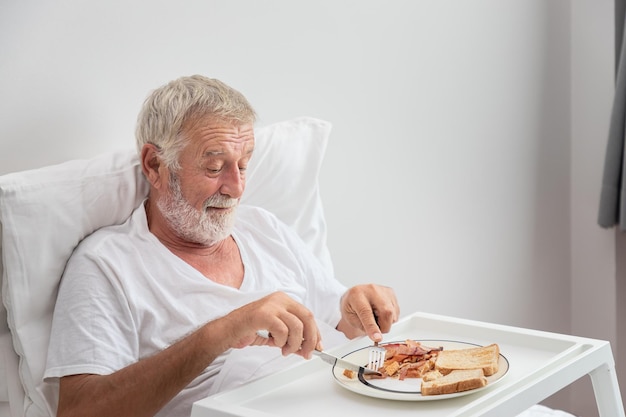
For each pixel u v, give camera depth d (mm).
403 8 2150
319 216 1837
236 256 1571
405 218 2225
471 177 2404
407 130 2197
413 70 2193
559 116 2697
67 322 1337
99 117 1598
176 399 1404
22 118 1491
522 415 1829
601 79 2660
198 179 1430
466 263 2420
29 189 1370
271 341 1293
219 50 1779
